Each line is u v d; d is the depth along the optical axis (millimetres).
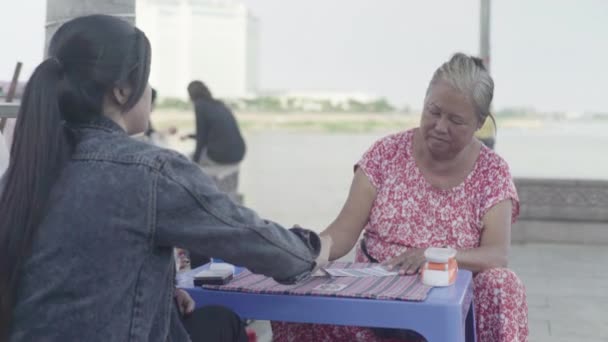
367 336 2773
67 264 1693
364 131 48562
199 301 2309
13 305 1709
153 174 1749
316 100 57031
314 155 29016
